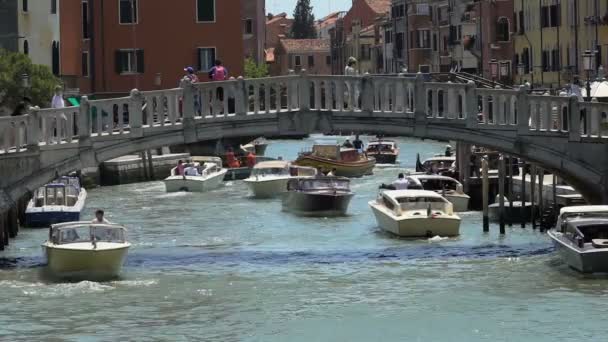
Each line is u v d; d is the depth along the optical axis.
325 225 55.09
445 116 41.78
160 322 34.16
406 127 41.72
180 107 42.84
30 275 40.75
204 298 37.09
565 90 59.72
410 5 145.25
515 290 37.59
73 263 39.66
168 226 55.44
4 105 65.25
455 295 37.06
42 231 53.28
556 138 41.97
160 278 40.34
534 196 51.44
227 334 32.91
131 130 40.66
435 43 140.12
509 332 32.62
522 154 42.09
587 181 42.16
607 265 39.03
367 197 68.56
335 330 33.19
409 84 41.69
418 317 34.44
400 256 44.69
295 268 42.19
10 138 40.28
